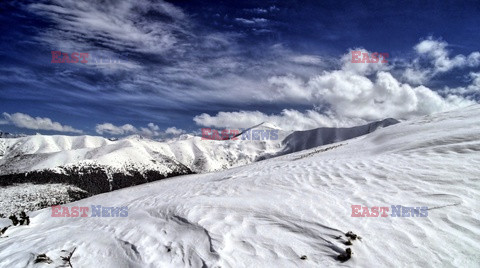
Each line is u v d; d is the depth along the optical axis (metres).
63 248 7.35
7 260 6.85
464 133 13.10
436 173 8.67
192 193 12.62
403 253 5.17
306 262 5.30
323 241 5.89
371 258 5.15
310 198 8.35
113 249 6.96
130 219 9.48
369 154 15.88
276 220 7.02
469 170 8.35
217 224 7.14
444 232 5.59
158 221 8.42
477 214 5.98
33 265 6.41
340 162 13.83
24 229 11.39
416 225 5.96
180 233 7.14
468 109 23.14
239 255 5.71
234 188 11.62
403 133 19.98
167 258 6.07
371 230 6.03
